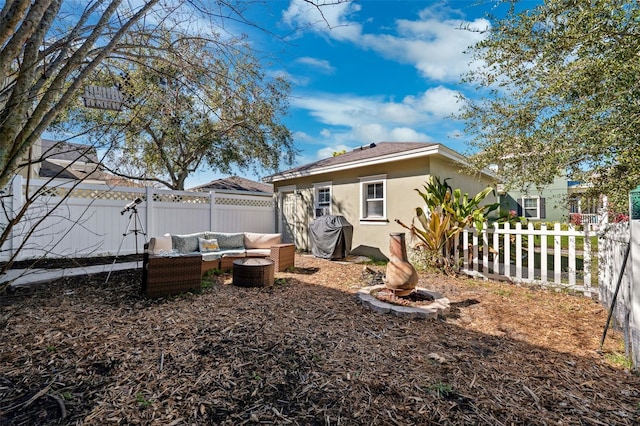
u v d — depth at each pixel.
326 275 6.62
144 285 4.89
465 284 5.83
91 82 3.13
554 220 13.21
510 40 3.58
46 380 2.32
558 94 3.43
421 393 2.27
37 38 1.69
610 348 3.11
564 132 3.47
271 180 12.20
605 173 3.39
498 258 6.23
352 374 2.51
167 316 3.79
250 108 4.52
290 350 2.91
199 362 2.65
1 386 2.23
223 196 10.49
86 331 3.27
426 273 6.78
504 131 4.20
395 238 4.59
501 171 4.64
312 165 11.09
